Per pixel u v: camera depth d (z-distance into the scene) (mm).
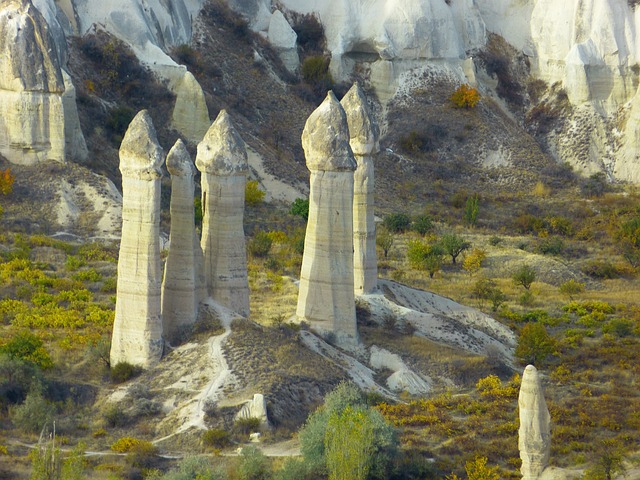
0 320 154750
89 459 112938
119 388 128375
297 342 140250
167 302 136750
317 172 146250
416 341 153625
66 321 154625
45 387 126062
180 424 121062
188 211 136375
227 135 142000
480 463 115688
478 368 150250
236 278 142625
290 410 124562
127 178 130875
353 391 126062
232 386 126312
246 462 110188
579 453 124812
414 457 117750
